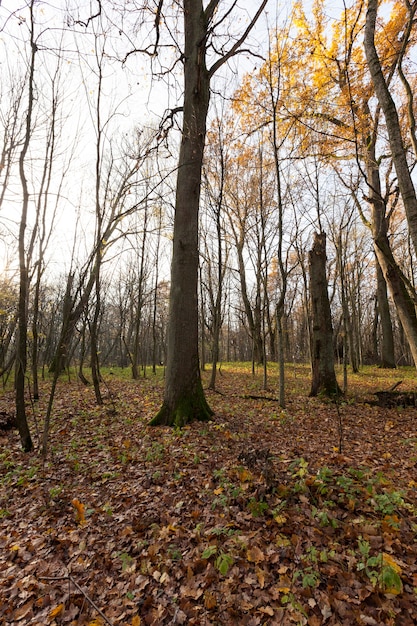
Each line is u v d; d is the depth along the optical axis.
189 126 7.55
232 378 15.99
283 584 2.73
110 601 2.81
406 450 5.54
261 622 2.46
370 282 28.91
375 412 8.27
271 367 20.47
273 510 3.55
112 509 4.07
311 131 8.93
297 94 8.89
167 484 4.49
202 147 7.73
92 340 10.02
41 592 2.98
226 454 5.29
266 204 16.23
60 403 10.41
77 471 5.22
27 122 5.64
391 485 3.99
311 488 3.88
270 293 27.03
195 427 6.65
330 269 18.66
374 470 4.62
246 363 25.39
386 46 6.70
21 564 3.36
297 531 3.29
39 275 11.29
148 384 14.23
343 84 7.58
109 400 10.58
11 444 6.73
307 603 2.56
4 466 5.60
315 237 10.56
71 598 2.89
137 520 3.78
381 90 3.98
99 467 5.25
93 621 2.62
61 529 3.83
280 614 2.49
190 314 7.33
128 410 8.91
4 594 3.00
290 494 3.78
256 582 2.80
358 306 25.30
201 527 3.53
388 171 8.62
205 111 7.82
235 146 12.43
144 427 7.04
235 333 50.91
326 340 10.27
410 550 2.97
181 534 3.46
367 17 4.17
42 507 4.30
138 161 8.20
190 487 4.36
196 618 2.56
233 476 4.43
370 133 8.85
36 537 3.72
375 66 4.02
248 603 2.62
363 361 22.66
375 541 3.05
